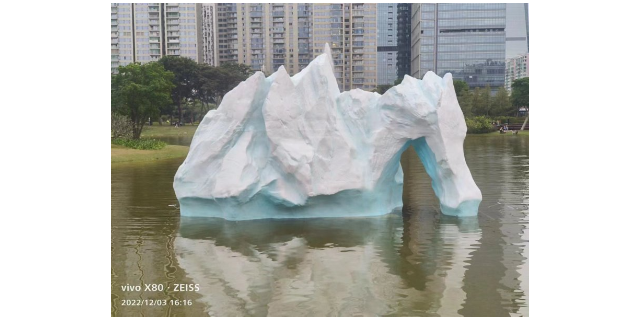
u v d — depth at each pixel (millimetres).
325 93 20297
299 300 12656
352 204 20859
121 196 26375
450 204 20938
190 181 20859
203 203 20844
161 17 109438
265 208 20812
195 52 111625
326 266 15078
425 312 11922
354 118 21031
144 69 53031
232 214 20438
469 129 81375
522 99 91625
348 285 13594
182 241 17688
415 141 21719
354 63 125125
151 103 53625
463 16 120750
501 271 14586
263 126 20734
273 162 20109
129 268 14945
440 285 13547
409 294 12984
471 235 18312
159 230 19125
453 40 122125
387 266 15047
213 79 89000
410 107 19969
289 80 20188
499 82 121250
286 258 15812
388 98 20484
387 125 20469
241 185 19703
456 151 20625
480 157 45062
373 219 20703
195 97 93562
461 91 92188
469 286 13461
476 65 121688
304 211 20719
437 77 21297
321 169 19984
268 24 124312
